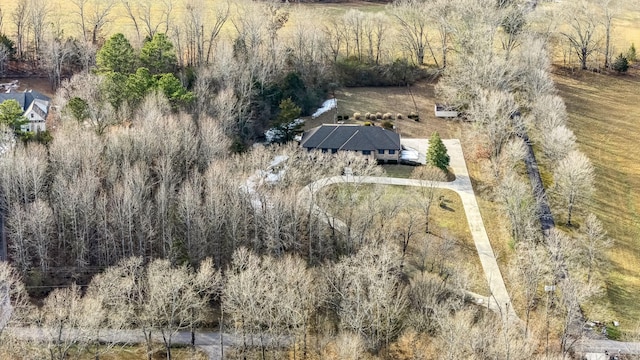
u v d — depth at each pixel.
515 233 137.88
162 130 142.00
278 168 147.25
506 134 167.25
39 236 123.94
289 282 110.25
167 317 108.00
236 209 126.56
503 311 120.19
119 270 114.56
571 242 133.50
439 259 131.88
